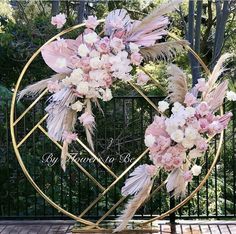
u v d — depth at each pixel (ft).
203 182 15.35
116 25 13.97
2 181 21.99
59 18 14.21
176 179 13.53
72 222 18.22
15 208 21.34
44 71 26.12
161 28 14.24
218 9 27.94
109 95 13.94
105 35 14.52
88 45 13.89
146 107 23.58
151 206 18.26
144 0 35.01
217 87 13.87
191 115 13.07
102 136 22.71
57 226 17.94
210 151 21.72
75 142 20.99
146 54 14.37
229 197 23.41
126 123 22.79
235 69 27.45
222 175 23.62
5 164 22.07
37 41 26.45
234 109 19.17
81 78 13.65
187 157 13.66
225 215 18.30
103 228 15.26
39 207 21.02
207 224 17.88
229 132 23.77
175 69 13.53
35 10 33.27
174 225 17.62
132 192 13.85
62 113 13.93
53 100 13.79
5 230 17.43
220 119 13.56
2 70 26.68
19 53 26.18
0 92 23.02
